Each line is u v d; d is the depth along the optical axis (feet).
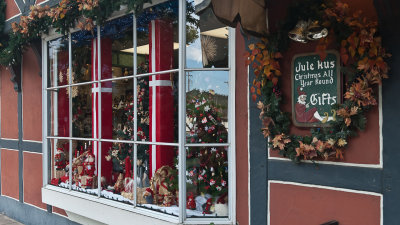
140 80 12.41
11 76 19.80
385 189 7.75
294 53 9.16
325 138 8.42
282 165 9.54
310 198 8.98
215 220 10.61
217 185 10.71
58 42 16.16
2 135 22.02
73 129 15.43
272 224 9.73
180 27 10.84
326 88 8.56
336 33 8.13
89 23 13.55
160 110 11.56
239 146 10.52
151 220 11.51
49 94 16.71
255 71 9.46
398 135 7.55
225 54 10.62
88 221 14.99
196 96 10.80
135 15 11.68
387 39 7.63
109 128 13.70
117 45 13.29
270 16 9.28
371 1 7.75
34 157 18.80
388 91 7.68
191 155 10.78
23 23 15.65
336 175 8.52
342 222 8.40
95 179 14.21
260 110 9.94
